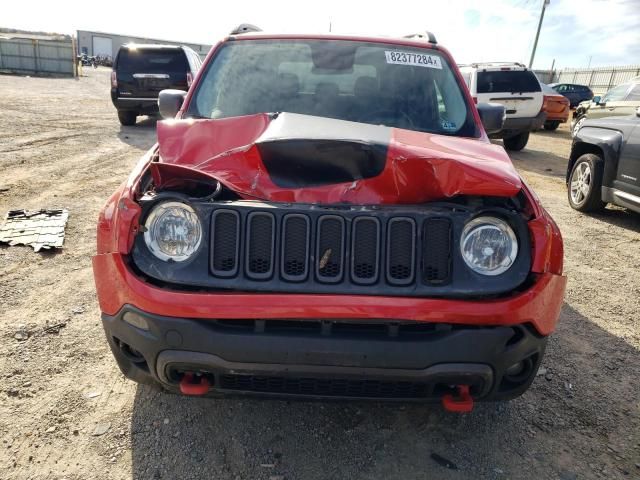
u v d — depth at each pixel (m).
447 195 2.09
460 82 3.33
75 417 2.54
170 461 2.31
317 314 1.92
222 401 2.71
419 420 2.65
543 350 2.16
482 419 2.68
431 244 2.02
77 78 33.53
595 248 5.52
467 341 1.94
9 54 33.97
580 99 25.64
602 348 3.45
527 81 12.09
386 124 3.05
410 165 2.09
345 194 2.13
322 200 2.12
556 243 2.16
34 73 34.44
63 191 6.48
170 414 2.60
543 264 2.04
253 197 2.12
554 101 17.64
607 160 6.30
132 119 12.81
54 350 3.08
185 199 1.99
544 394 2.91
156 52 12.21
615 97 10.02
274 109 3.12
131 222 2.03
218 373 2.00
